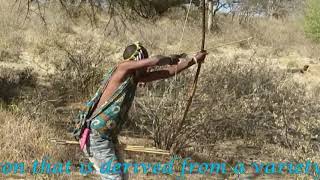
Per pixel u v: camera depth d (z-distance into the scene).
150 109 6.55
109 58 11.90
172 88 6.67
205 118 6.54
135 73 3.92
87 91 9.36
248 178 5.84
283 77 9.97
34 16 17.06
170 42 16.95
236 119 7.21
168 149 6.35
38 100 7.67
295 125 7.41
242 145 7.16
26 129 6.11
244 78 9.20
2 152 5.49
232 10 28.77
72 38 15.38
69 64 9.99
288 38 25.69
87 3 8.71
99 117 3.85
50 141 5.92
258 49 22.84
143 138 6.94
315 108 8.12
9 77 10.27
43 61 13.00
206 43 20.41
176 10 13.27
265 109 7.91
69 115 7.84
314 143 6.97
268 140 7.39
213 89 7.28
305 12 23.02
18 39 15.30
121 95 3.85
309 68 17.31
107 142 3.89
